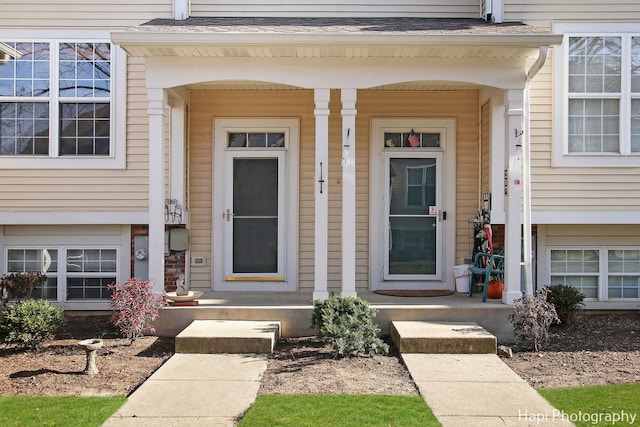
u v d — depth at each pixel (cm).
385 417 445
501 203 812
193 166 891
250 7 891
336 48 711
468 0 893
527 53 726
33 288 835
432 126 896
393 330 692
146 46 709
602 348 675
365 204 899
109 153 860
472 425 433
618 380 551
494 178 814
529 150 782
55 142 854
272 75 739
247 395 501
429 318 720
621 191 839
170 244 860
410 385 530
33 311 677
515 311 675
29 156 854
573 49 839
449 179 895
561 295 782
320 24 795
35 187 855
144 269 879
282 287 891
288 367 590
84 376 563
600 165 838
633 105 843
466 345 630
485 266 854
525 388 518
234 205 896
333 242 898
